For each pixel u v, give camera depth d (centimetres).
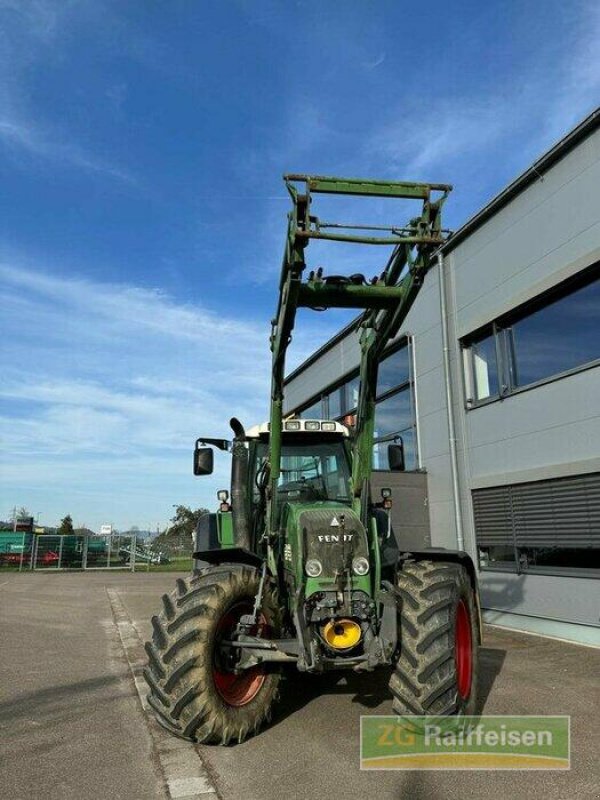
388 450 684
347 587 453
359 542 468
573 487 858
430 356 1184
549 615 880
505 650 771
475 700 484
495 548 1000
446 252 1148
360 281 482
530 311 955
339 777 379
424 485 1167
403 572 481
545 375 919
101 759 415
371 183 434
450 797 351
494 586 991
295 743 436
